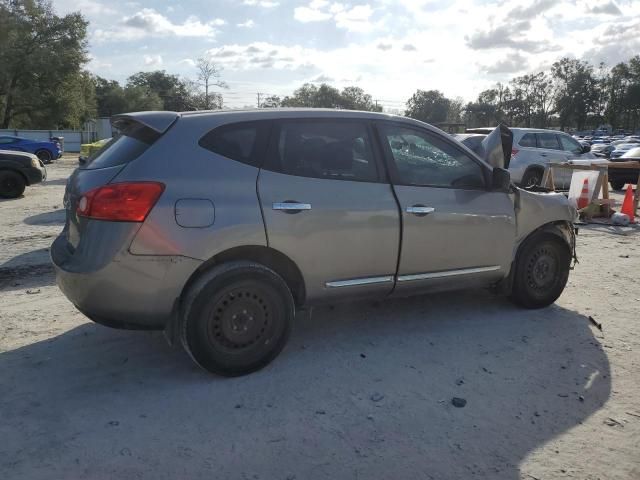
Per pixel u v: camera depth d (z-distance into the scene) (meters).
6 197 13.74
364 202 4.07
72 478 2.72
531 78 99.00
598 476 2.79
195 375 3.79
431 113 84.62
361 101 78.94
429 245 4.38
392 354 4.16
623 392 3.64
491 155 5.04
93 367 3.92
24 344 4.32
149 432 3.12
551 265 5.17
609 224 10.32
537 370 3.93
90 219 3.44
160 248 3.41
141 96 87.69
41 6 48.81
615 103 107.25
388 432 3.15
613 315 5.10
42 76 49.22
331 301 4.13
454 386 3.69
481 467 2.85
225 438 3.07
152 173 3.46
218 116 3.79
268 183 3.77
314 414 3.32
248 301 3.70
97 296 3.43
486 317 4.96
